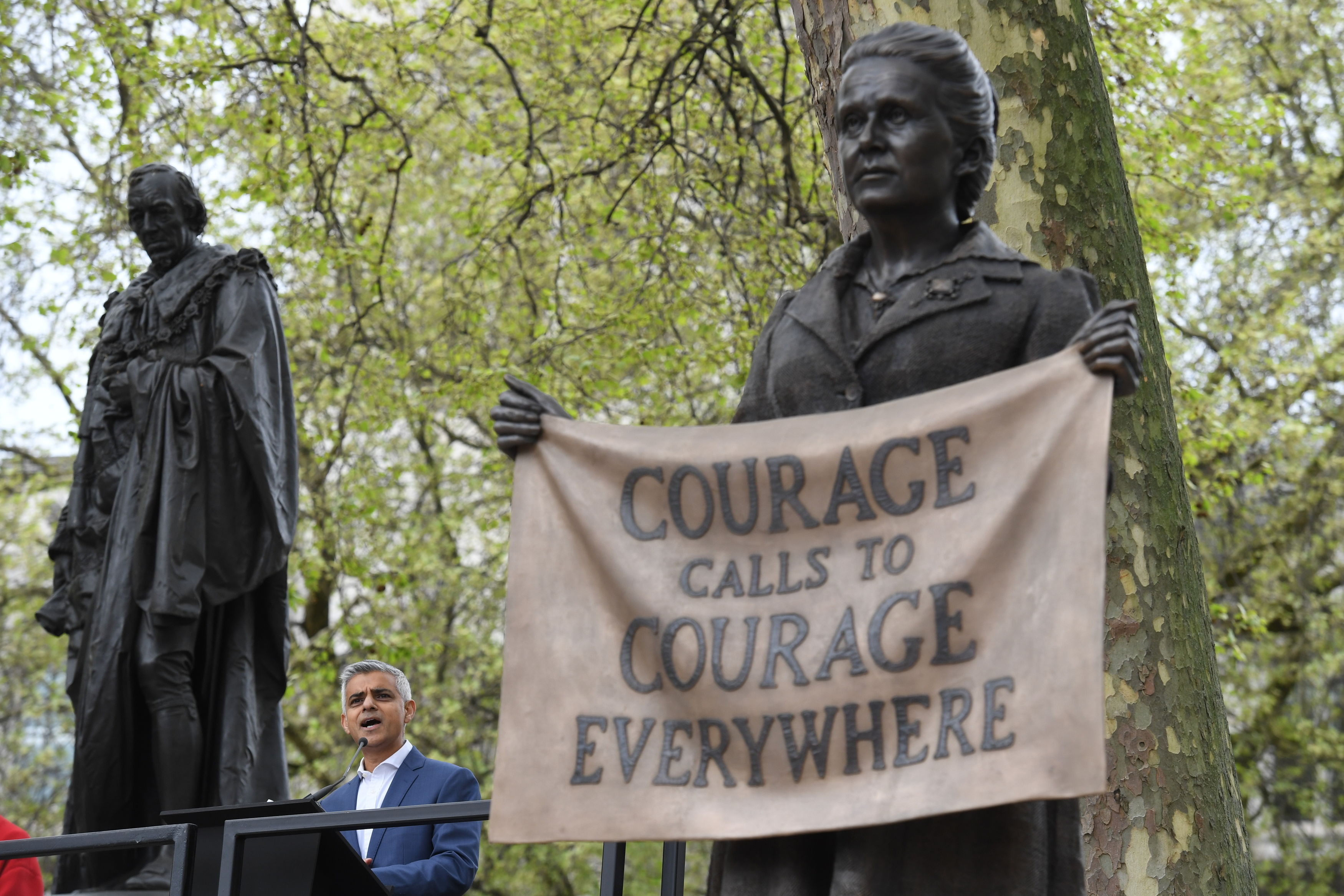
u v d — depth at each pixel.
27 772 17.92
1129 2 13.86
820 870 2.87
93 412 6.94
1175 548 6.26
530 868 17.83
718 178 14.32
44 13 14.24
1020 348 2.88
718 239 14.17
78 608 6.83
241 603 6.63
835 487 2.84
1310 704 17.59
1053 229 6.44
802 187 14.63
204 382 6.57
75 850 4.29
